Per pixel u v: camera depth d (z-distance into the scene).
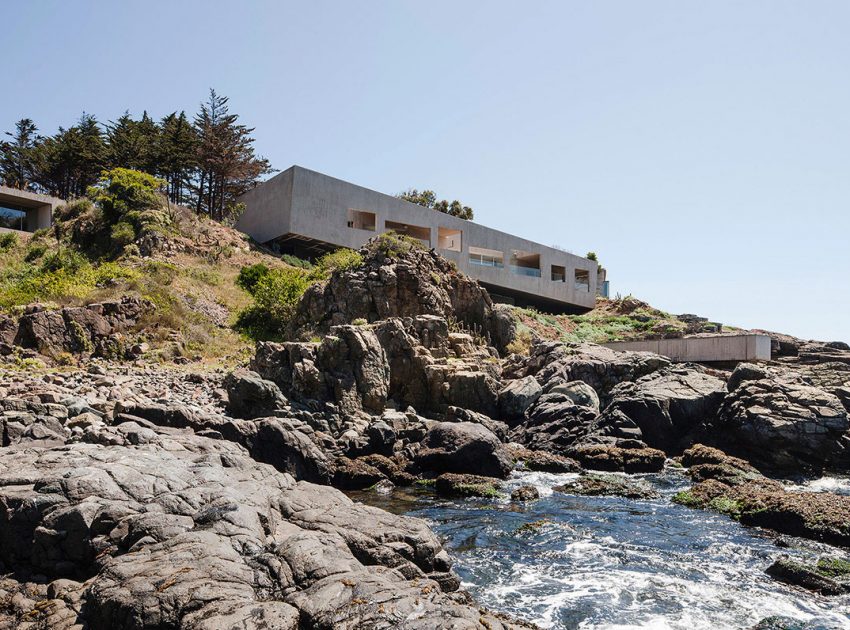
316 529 8.43
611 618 8.28
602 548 11.15
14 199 37.59
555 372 25.50
